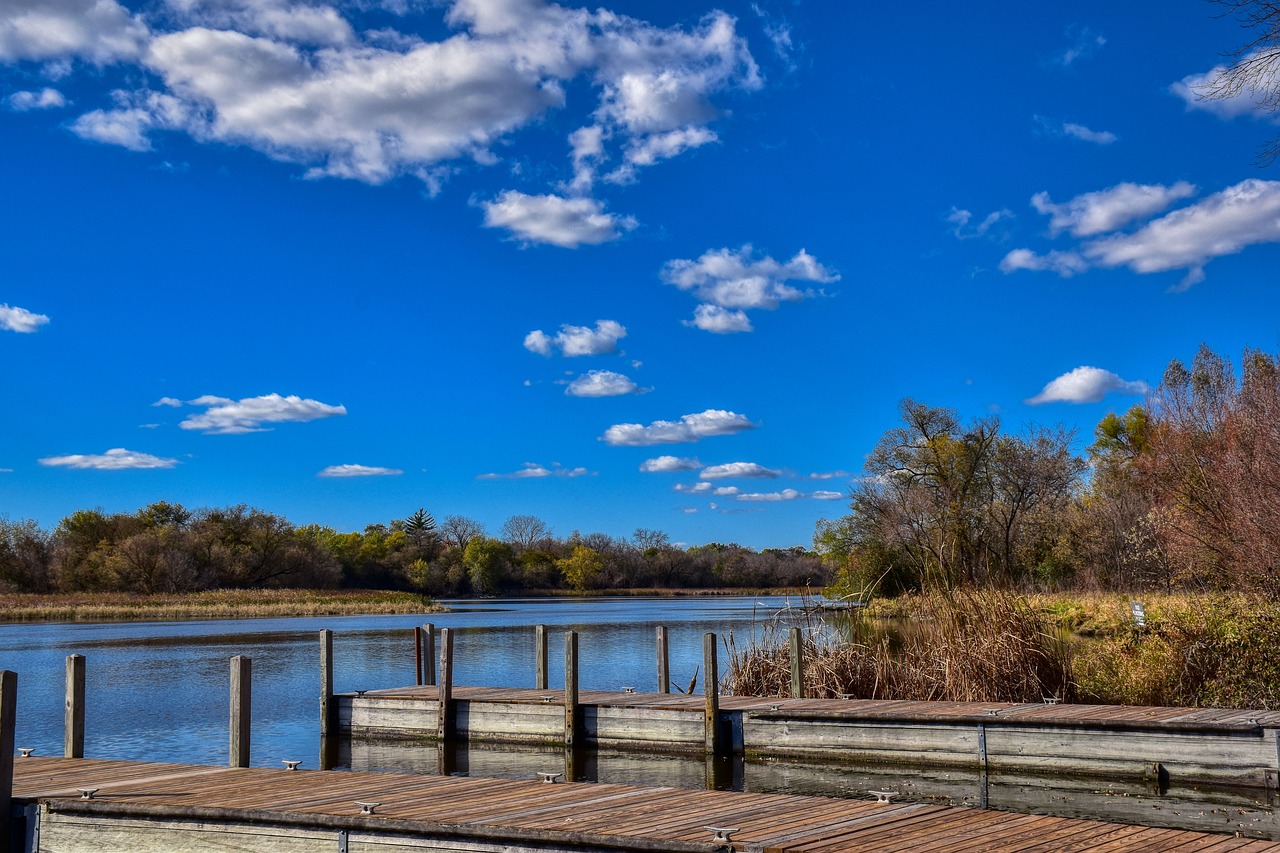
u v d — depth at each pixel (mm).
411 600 79438
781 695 18812
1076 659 18672
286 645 38281
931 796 13047
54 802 9633
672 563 134500
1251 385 23562
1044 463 58531
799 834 7977
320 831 8711
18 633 45594
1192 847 7609
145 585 81938
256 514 93875
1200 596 19000
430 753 16875
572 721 16938
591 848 7906
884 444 60344
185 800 9555
